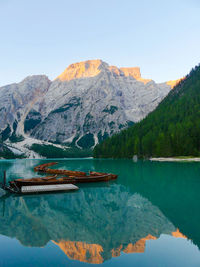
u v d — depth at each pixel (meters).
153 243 14.75
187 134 136.00
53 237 16.02
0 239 15.67
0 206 25.66
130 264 12.04
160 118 184.88
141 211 22.53
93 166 94.19
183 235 16.08
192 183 40.66
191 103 188.25
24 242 15.15
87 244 14.80
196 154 128.12
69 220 20.00
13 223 19.23
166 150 134.50
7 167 97.88
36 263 12.15
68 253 13.49
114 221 19.50
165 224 18.42
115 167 85.12
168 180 45.06
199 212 21.88
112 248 14.03
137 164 100.31
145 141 146.62
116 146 176.25
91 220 19.89
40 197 31.05
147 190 34.72
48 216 21.27
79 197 30.70
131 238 15.66
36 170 75.56
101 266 11.75
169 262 12.21
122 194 32.06
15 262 12.32
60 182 41.62
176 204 25.23
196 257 12.78
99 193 33.56
